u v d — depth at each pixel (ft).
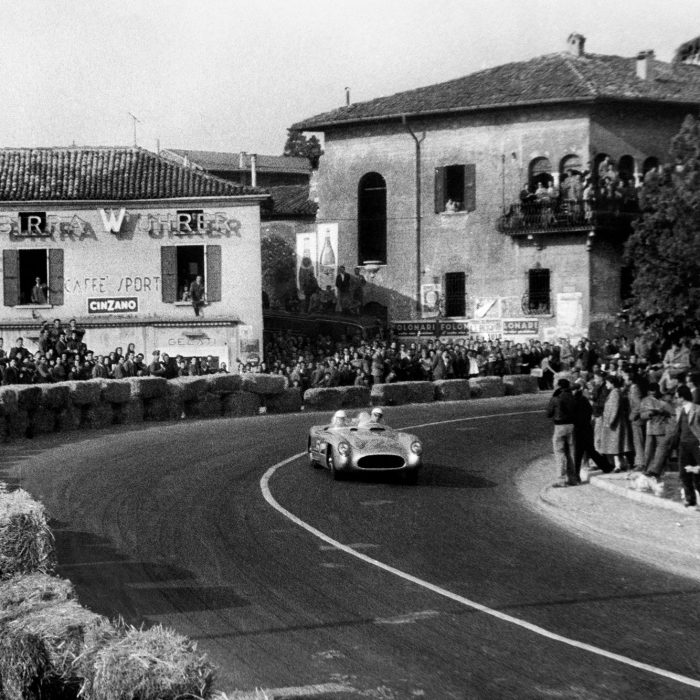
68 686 32.99
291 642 44.32
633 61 235.40
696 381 73.92
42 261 186.60
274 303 266.77
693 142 97.76
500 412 145.89
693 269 95.45
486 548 64.75
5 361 131.03
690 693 38.63
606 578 56.95
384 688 38.83
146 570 56.54
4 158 191.83
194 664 30.27
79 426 122.72
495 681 39.75
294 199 280.72
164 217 185.26
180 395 136.46
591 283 205.98
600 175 205.67
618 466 92.84
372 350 174.81
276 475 91.15
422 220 221.05
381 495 83.56
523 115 212.43
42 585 39.09
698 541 65.10
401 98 226.99
